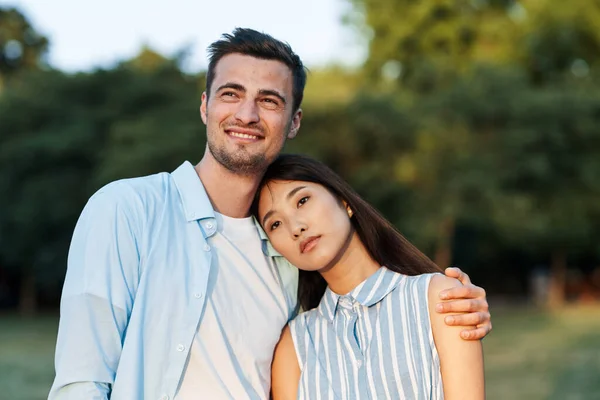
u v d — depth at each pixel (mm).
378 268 2854
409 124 20250
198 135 19234
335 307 2754
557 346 13312
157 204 2570
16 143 20703
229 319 2578
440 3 25766
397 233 2916
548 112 20172
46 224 21141
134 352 2363
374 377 2545
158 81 21281
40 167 21109
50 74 21781
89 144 20797
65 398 2320
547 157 20906
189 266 2525
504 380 9859
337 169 22219
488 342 13977
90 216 2469
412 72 25047
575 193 21953
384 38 26500
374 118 20203
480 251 24938
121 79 21297
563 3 25203
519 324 17406
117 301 2385
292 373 2719
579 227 22562
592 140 21266
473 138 20266
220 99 2670
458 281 2645
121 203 2492
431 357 2549
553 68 25875
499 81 20281
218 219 2689
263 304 2689
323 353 2676
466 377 2496
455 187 19750
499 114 20156
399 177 21047
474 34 26359
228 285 2615
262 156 2652
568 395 8805
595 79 23906
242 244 2709
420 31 26188
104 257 2404
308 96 21344
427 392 2508
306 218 2730
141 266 2463
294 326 2771
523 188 21703
